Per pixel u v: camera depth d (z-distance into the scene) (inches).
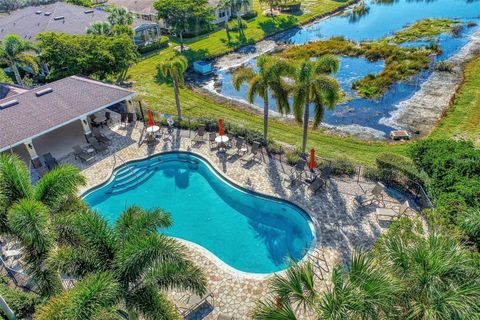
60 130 1204.5
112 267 445.7
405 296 394.6
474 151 833.5
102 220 480.1
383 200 833.5
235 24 2615.7
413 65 1716.3
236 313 601.6
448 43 2006.6
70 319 372.2
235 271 681.6
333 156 1058.7
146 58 2030.0
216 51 2094.0
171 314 450.0
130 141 1138.0
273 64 932.0
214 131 1168.8
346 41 2156.7
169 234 810.8
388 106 1417.3
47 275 510.3
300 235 786.2
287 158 999.6
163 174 1010.7
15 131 976.9
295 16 2805.1
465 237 586.6
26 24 2133.4
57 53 1471.5
